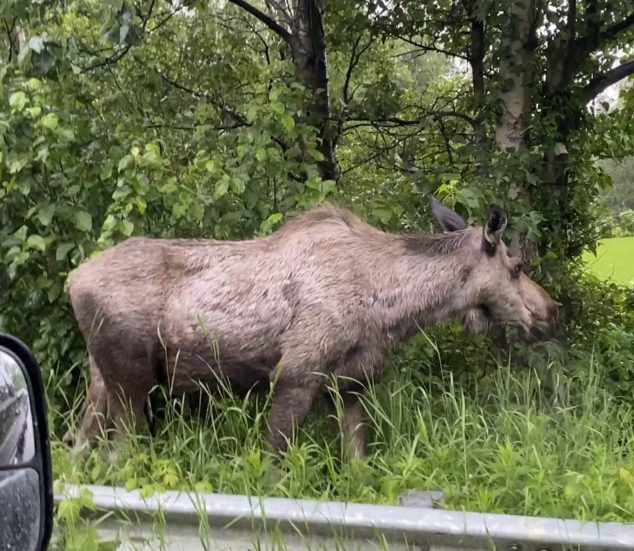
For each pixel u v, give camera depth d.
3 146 4.77
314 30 7.29
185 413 4.28
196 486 2.96
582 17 7.13
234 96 7.84
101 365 4.11
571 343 5.95
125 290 4.05
